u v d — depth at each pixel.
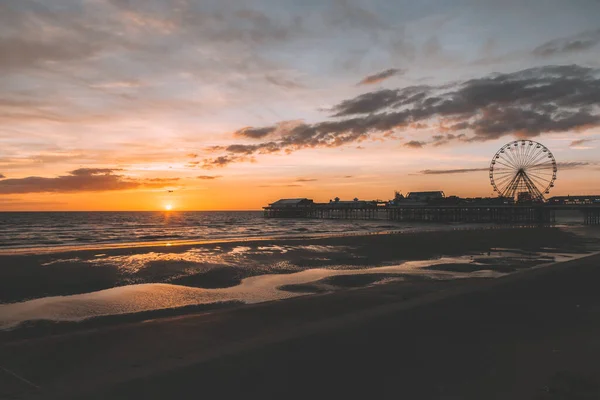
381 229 64.38
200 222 102.44
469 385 5.55
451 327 8.50
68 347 7.82
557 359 6.49
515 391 5.32
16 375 6.37
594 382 5.57
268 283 17.41
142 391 5.50
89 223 93.50
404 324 8.77
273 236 47.22
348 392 5.39
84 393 5.48
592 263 18.30
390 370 6.14
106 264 21.28
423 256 26.44
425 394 5.29
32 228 69.75
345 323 8.93
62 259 22.67
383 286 15.71
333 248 30.08
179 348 7.75
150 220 117.94
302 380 5.80
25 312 12.43
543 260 24.69
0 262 20.81
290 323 9.91
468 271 20.58
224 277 18.56
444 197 103.56
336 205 117.06
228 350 7.19
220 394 5.36
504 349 7.03
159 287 16.30
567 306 10.39
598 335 7.81
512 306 10.41
